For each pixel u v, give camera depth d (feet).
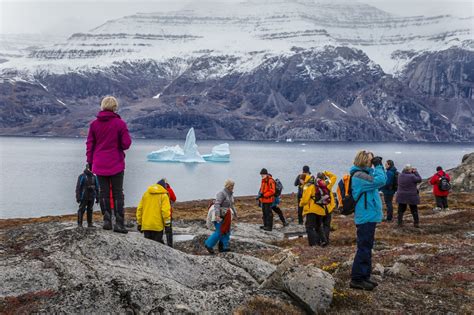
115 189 45.96
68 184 354.95
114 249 43.39
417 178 84.28
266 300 35.63
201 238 72.59
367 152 40.37
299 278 36.78
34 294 36.94
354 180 39.81
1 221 128.88
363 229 39.68
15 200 269.03
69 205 251.39
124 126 44.88
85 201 52.16
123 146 44.96
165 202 54.19
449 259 52.31
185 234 90.63
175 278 41.88
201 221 108.37
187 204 177.68
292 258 39.34
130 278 36.55
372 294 38.73
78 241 44.73
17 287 38.83
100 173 44.91
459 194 146.41
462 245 63.41
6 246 48.65
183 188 345.72
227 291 37.01
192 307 33.83
